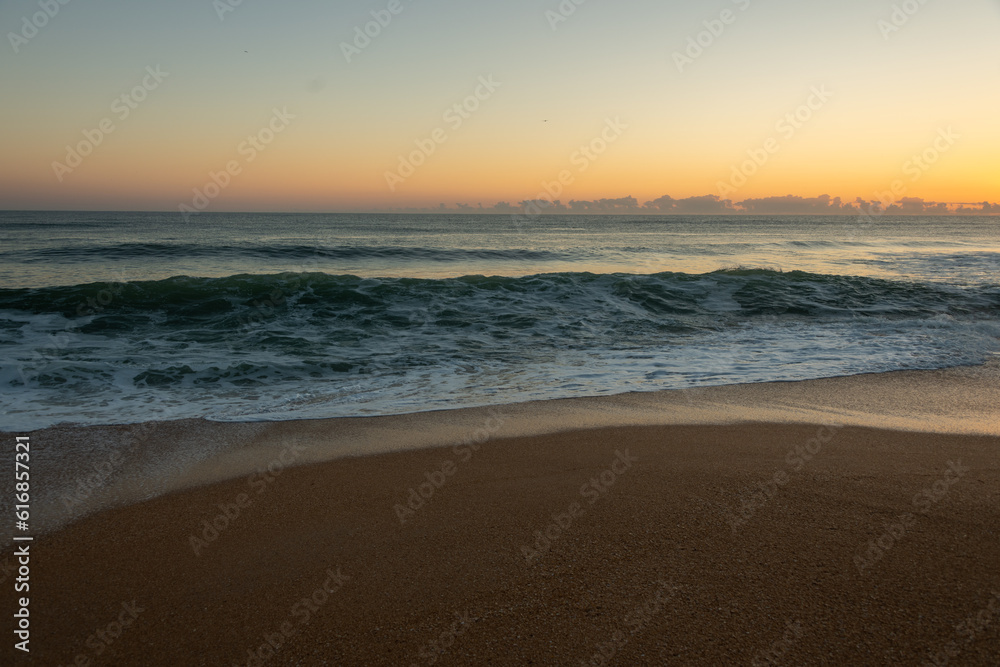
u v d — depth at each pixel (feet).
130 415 16.72
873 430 15.67
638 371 22.43
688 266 66.13
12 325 28.27
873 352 25.62
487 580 8.84
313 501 11.51
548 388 20.04
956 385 20.52
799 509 11.08
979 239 156.04
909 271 62.64
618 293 38.55
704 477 12.60
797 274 46.32
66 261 56.34
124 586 8.70
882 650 7.24
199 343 26.12
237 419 16.43
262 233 135.64
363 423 16.20
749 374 21.91
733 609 8.07
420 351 25.48
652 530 10.29
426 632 7.68
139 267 54.08
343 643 7.48
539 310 34.19
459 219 366.43
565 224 290.56
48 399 18.17
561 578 8.87
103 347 24.95
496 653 7.25
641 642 7.43
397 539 10.07
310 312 32.53
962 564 9.21
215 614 8.07
